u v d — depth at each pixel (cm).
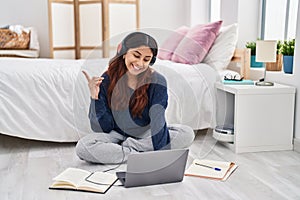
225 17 377
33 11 447
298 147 272
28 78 271
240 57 328
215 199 189
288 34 321
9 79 268
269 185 207
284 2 325
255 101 268
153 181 206
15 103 266
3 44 418
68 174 211
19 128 267
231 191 199
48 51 457
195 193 196
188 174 221
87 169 229
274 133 274
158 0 471
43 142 290
